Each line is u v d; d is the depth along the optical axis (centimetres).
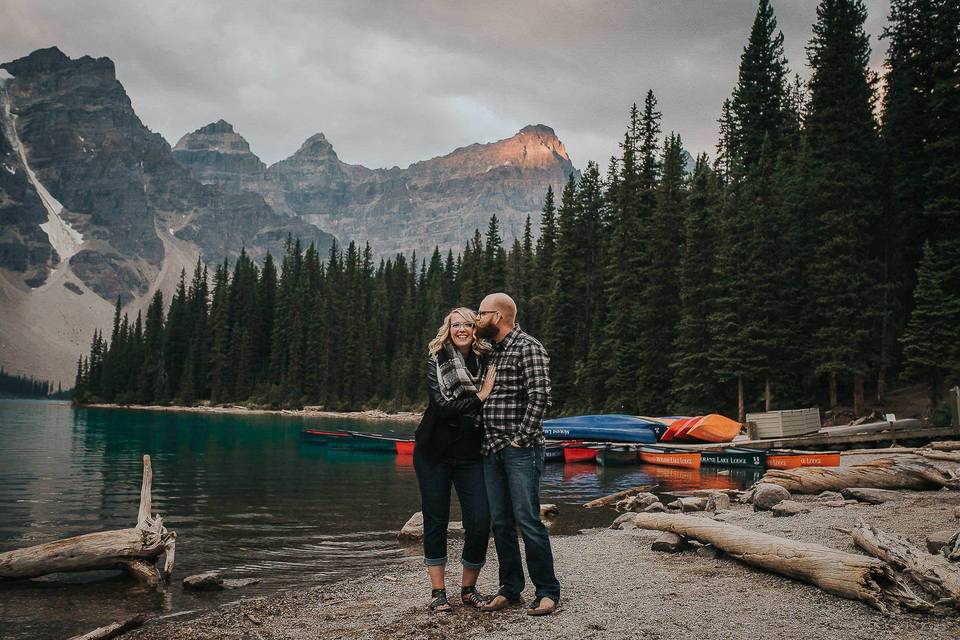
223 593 693
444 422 556
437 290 11281
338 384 10525
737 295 4075
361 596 633
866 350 3803
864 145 4138
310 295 12281
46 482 1788
